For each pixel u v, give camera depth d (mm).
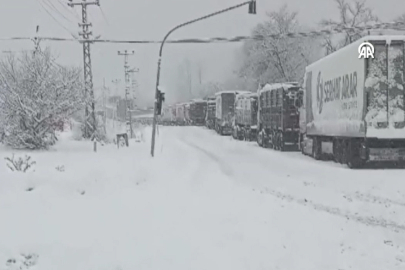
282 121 36750
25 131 32156
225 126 63219
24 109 31453
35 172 13938
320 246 9250
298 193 16203
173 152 33906
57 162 22078
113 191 13742
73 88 33156
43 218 9820
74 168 17953
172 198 13836
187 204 13047
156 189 15195
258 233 10055
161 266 7906
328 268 7961
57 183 12672
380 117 21500
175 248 8742
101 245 8672
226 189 16609
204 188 16656
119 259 8117
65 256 8141
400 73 21500
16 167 16266
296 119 36625
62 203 11188
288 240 9609
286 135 36594
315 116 29109
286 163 27234
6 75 32094
